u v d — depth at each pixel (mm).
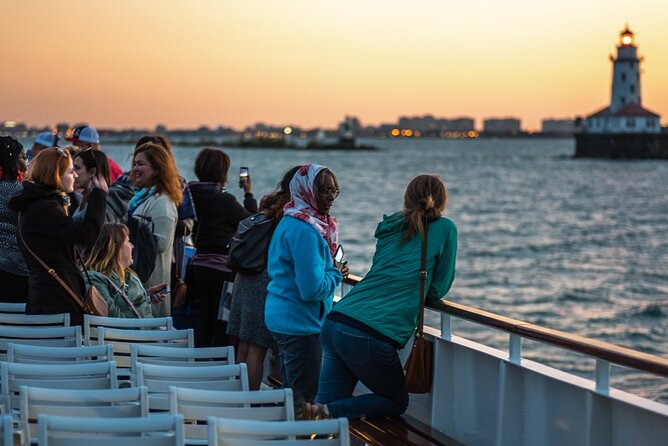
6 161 8188
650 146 184625
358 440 6164
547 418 5375
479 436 6074
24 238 7059
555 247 58969
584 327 33656
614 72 182125
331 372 6477
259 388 7289
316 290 6234
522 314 36344
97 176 7641
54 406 4672
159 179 8227
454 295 41062
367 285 6273
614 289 42188
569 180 139750
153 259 8094
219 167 8609
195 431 4777
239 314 7262
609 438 4957
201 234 8625
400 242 6219
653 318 35125
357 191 110812
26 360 5703
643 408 4652
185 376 5352
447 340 6316
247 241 7094
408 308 6164
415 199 6242
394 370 6258
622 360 4645
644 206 93250
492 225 73250
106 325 6828
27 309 7168
